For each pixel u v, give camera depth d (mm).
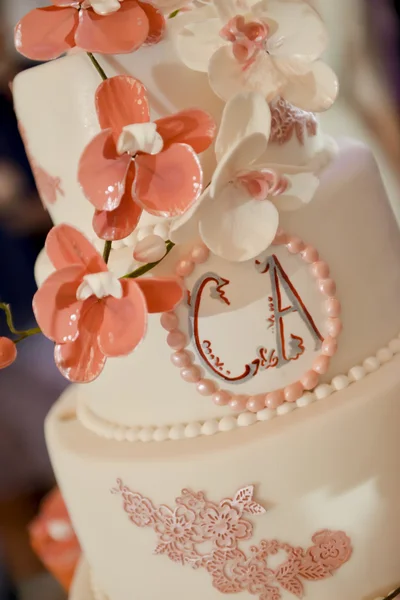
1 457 1155
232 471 514
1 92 1108
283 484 516
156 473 523
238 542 525
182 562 535
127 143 476
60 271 478
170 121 482
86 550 587
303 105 502
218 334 516
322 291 521
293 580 530
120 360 536
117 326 475
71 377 482
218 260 509
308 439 512
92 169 478
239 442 517
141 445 542
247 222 491
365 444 520
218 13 493
